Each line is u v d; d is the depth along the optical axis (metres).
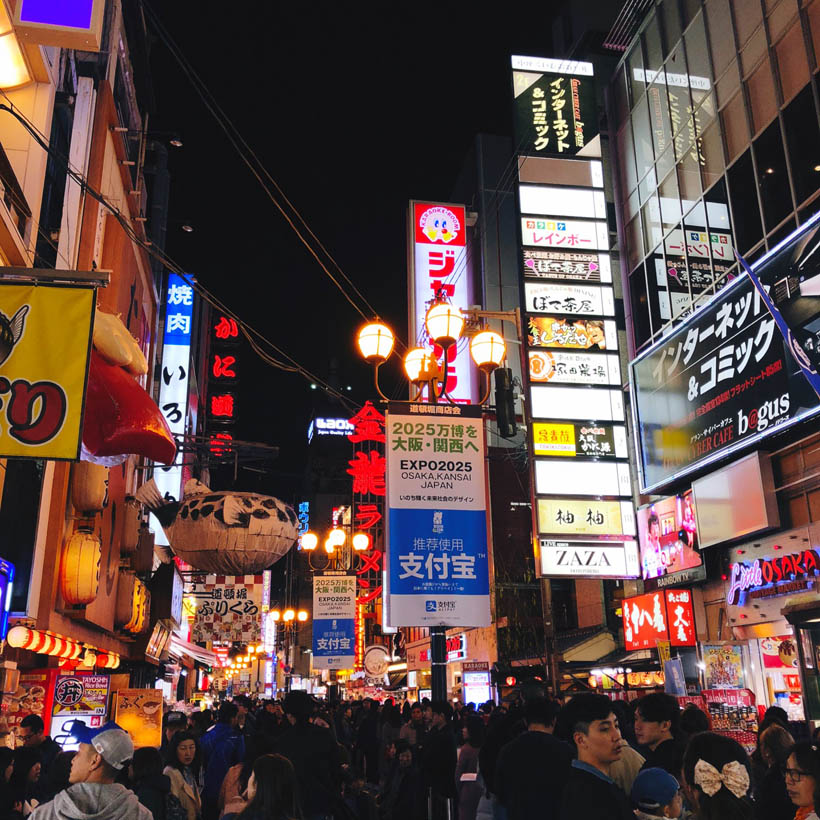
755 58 20.03
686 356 21.03
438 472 9.97
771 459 18.27
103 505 13.17
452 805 8.55
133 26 18.77
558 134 26.92
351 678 57.06
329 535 24.20
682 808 4.46
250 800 4.22
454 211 34.66
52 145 12.92
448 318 11.05
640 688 18.44
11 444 6.65
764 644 18.28
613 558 23.14
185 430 33.59
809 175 17.91
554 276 25.31
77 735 4.79
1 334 6.87
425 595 9.48
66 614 12.67
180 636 27.28
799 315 16.81
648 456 22.52
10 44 10.88
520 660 27.09
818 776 3.80
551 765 4.86
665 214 23.97
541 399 24.11
